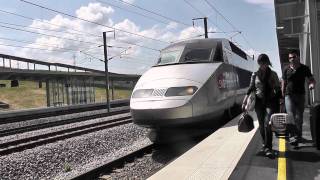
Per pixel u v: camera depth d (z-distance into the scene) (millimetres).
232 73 15398
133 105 11977
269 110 7512
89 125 21484
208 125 12922
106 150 13938
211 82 12766
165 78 12430
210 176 6297
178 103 11453
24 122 29719
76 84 70000
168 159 11203
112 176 9438
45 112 37750
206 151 8258
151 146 12578
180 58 13922
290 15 18797
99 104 51094
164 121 11422
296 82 7793
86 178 9047
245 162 7156
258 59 7457
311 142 8695
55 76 68625
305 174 6285
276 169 6621
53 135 18250
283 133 7918
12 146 15195
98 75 80312
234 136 9898
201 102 11992
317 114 7801
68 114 37406
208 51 14211
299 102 7879
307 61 18641
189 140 13047
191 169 6773
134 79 100812
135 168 10188
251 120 7938
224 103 13852
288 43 27062
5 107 79125
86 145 14453
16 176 10602
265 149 7570
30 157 12516
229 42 16484
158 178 6285
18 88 105000
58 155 12906
